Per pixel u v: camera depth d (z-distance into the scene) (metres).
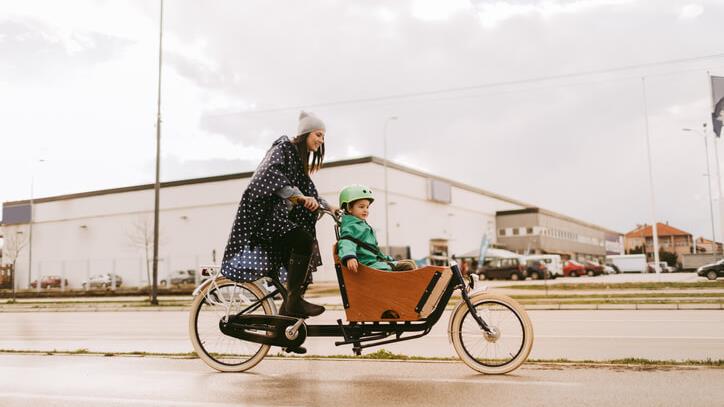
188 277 38.16
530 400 3.76
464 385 4.25
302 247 4.72
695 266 58.34
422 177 52.44
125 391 4.21
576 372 4.65
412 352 6.76
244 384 4.42
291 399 3.92
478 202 65.12
